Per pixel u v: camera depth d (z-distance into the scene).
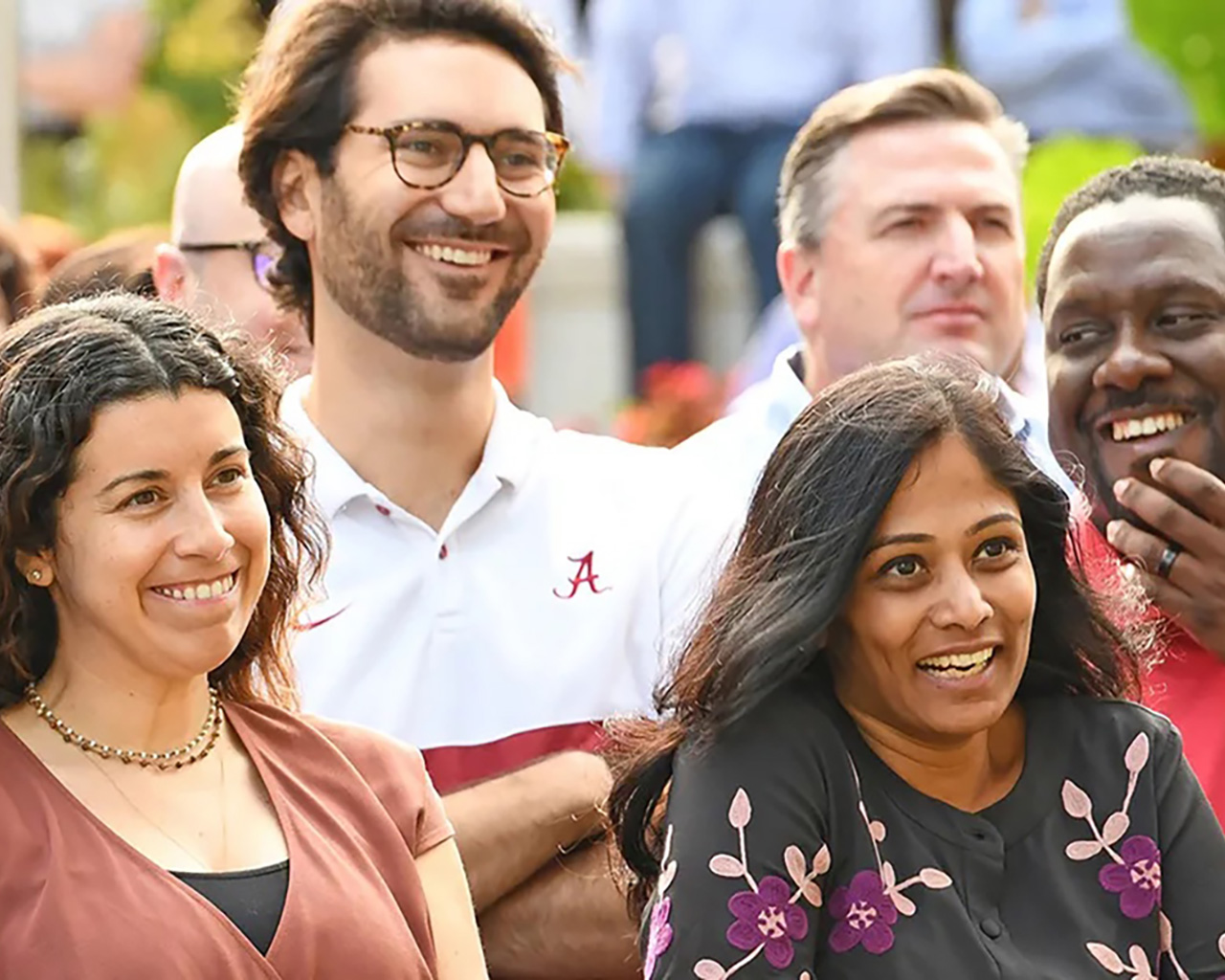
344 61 11.46
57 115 25.27
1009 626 8.87
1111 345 11.43
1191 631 11.17
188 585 8.60
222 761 8.98
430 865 9.24
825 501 8.84
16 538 8.59
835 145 13.36
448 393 11.48
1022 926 8.80
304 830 8.83
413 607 11.29
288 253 12.05
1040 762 9.12
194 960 8.21
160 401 8.58
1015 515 8.91
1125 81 22.80
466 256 11.41
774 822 8.64
